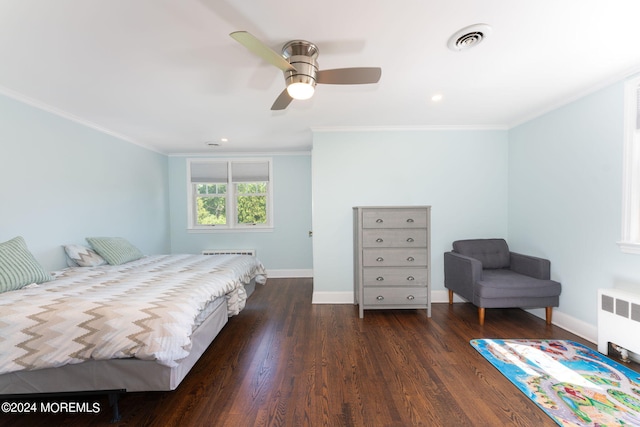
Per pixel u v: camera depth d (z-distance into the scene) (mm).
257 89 2395
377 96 2615
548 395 1778
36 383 1603
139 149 4219
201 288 2086
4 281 1962
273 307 3539
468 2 1411
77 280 2312
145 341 1552
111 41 1702
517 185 3438
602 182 2402
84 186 3180
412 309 3420
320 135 3621
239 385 1928
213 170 5133
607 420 1560
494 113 3123
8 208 2402
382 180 3639
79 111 2877
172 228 5113
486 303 2820
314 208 3656
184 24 1555
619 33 1673
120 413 1670
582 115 2570
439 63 2010
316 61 1831
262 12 1467
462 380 1959
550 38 1722
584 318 2578
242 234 5152
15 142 2449
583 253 2582
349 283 3688
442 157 3625
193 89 2383
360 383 1939
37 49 1774
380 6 1435
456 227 3646
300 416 1637
